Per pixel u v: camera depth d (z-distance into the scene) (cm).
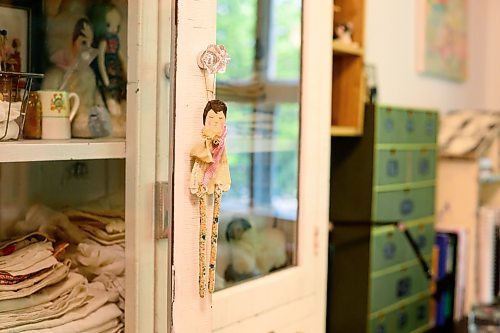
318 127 127
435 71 242
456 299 209
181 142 85
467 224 213
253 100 122
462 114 236
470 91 273
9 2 99
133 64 87
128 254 89
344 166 169
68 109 96
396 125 172
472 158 209
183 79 86
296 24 125
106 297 92
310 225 126
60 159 85
